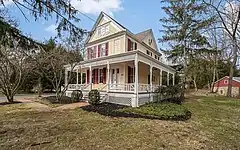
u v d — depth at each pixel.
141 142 6.44
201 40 18.08
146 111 11.21
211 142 6.73
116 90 15.48
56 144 6.16
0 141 6.40
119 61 15.13
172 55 27.69
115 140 6.59
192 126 8.80
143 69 21.20
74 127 8.24
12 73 18.38
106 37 20.31
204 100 20.25
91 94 15.07
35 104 16.91
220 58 33.41
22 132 7.47
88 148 5.85
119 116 10.62
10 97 18.55
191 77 36.69
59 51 18.08
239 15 13.20
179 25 24.52
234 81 33.97
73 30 5.61
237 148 6.25
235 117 11.55
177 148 6.03
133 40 20.11
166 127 8.39
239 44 13.90
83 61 18.64
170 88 18.22
